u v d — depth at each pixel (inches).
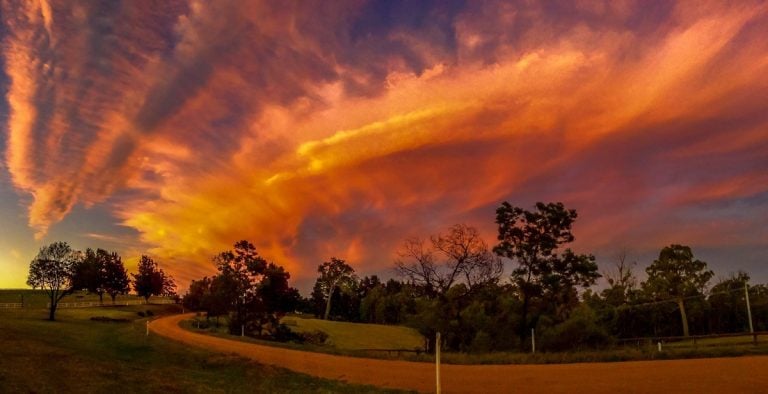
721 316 2883.9
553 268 1946.4
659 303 2682.1
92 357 1013.8
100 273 2591.0
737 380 722.2
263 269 3014.3
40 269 2294.5
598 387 736.3
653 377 788.6
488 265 1924.2
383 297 4881.9
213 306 2974.9
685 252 2787.9
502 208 1951.3
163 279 5457.7
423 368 1058.1
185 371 967.0
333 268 5600.4
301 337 2952.8
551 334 1729.8
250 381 909.8
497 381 845.2
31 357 895.7
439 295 1923.0
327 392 784.3
